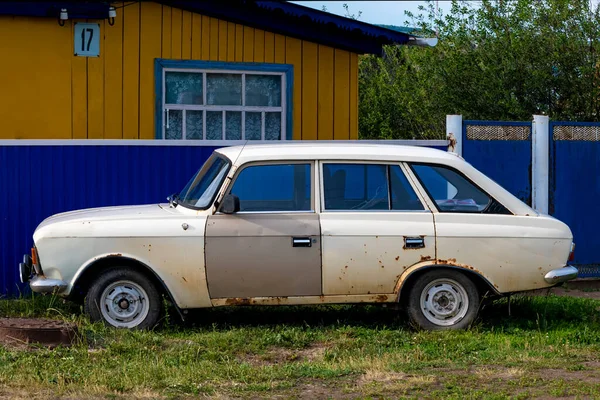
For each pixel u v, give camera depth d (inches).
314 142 395.9
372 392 248.2
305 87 474.0
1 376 255.6
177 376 262.5
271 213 317.7
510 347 306.5
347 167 326.0
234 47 462.9
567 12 542.9
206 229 314.2
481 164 442.9
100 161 403.5
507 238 323.6
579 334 325.7
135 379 256.2
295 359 293.1
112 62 446.6
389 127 656.4
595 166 454.3
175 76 460.1
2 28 432.8
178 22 454.6
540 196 446.9
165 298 326.0
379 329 333.4
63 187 400.5
